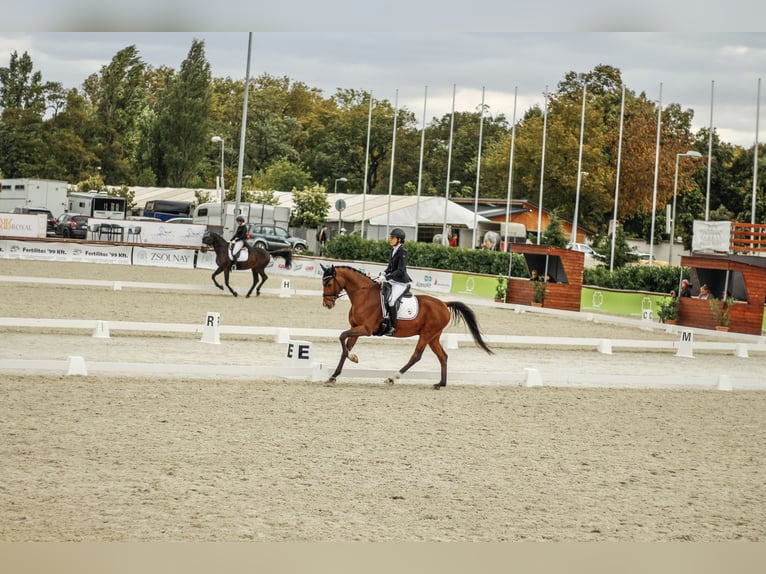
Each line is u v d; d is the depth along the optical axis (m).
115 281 27.09
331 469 8.31
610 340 19.78
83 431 9.20
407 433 10.12
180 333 18.06
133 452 8.48
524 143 58.38
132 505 6.92
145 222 37.44
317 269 37.66
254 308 23.42
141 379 12.59
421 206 48.41
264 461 8.45
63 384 11.77
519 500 7.70
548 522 7.17
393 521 6.94
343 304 26.70
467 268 36.97
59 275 29.45
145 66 92.69
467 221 47.94
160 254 37.06
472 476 8.38
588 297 31.52
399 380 14.24
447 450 9.39
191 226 37.81
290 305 25.03
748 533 7.21
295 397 12.02
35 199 52.78
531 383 14.36
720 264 24.38
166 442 8.95
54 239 35.88
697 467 9.35
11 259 35.34
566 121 58.44
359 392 12.80
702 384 15.45
